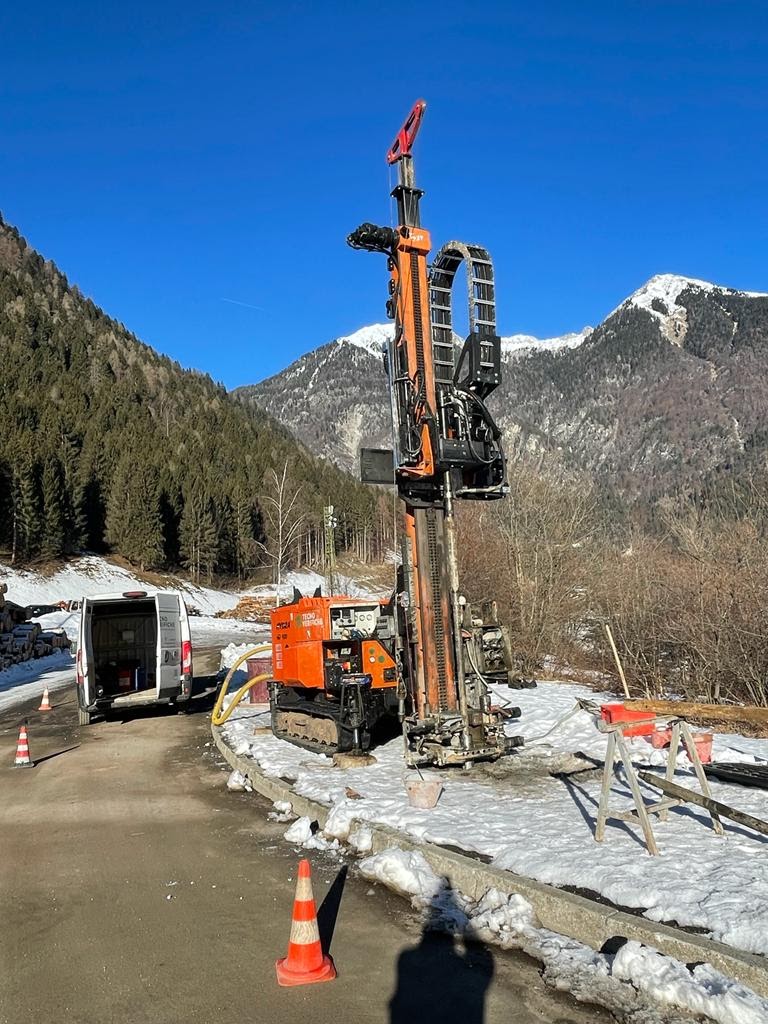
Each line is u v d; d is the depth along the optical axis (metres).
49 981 4.37
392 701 9.84
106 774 10.37
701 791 6.82
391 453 8.99
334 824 6.85
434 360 9.38
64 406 105.94
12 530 68.88
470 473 9.26
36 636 32.81
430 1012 3.86
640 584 18.48
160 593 15.57
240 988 4.19
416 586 8.73
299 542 85.56
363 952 4.55
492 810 6.79
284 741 11.35
